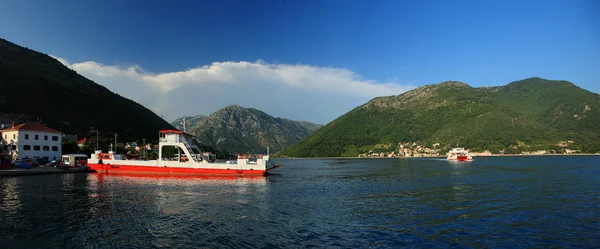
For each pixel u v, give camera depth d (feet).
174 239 70.28
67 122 513.86
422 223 84.79
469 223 84.64
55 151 294.25
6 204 106.11
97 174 213.05
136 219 86.99
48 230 76.13
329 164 524.52
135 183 165.37
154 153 350.64
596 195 129.18
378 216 92.89
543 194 132.77
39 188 143.95
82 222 83.46
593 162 408.05
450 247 66.03
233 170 202.90
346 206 107.76
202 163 202.28
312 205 109.29
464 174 239.50
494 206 107.45
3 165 218.38
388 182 189.06
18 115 456.86
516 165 355.97
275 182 181.68
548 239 71.10
